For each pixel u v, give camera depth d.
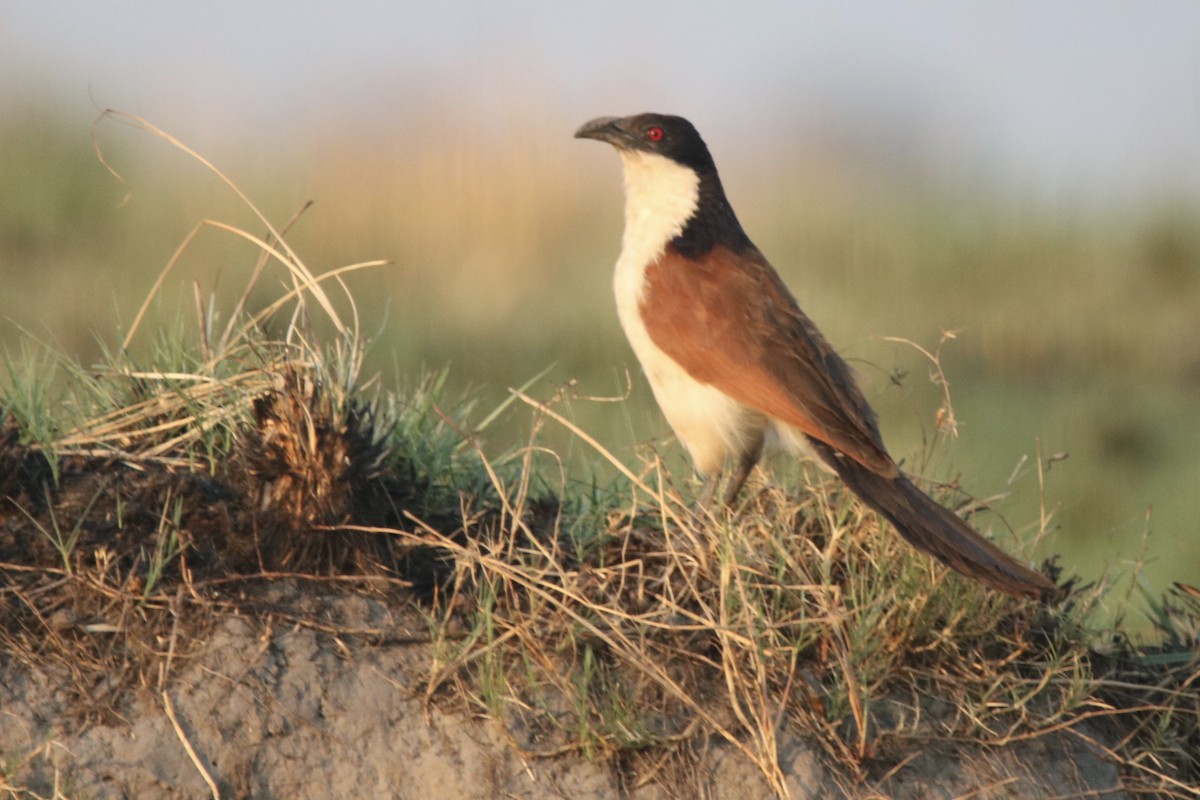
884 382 19.62
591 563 8.95
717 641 8.45
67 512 8.44
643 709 8.06
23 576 8.00
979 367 20.98
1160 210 25.45
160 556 8.02
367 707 7.81
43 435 9.02
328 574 8.39
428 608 8.38
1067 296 23.22
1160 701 9.16
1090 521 15.88
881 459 9.56
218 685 7.69
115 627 7.80
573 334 20.42
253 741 7.58
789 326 10.39
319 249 24.45
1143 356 21.45
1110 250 24.73
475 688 7.98
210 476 8.98
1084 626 9.56
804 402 10.02
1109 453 18.00
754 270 10.70
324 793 7.55
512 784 7.70
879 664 8.52
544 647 8.21
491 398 17.92
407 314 21.14
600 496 10.23
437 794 7.64
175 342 9.97
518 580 8.29
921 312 22.80
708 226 10.84
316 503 8.42
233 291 20.52
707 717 7.97
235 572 8.25
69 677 7.59
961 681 8.68
